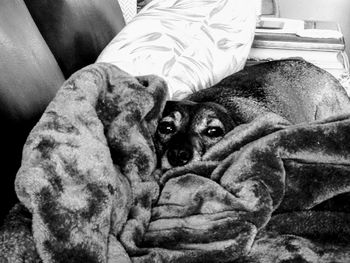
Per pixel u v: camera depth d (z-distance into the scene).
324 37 1.48
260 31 1.57
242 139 0.81
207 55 1.13
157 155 0.90
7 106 0.73
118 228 0.68
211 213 0.71
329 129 0.75
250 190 0.71
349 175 0.74
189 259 0.65
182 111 0.92
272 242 0.68
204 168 0.80
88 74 0.73
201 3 1.25
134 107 0.78
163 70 1.03
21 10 0.86
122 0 1.45
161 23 1.14
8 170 0.71
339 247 0.68
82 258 0.57
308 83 1.10
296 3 2.70
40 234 0.56
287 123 0.82
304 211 0.73
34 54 0.83
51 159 0.60
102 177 0.63
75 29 1.06
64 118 0.65
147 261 0.63
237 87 1.03
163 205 0.75
